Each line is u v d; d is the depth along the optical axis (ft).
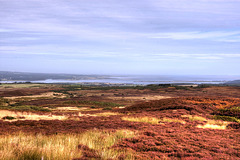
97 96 328.70
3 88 478.18
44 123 59.82
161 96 310.86
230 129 48.11
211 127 51.60
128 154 24.64
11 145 22.63
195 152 27.27
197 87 414.41
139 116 73.36
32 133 40.55
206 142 33.19
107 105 217.56
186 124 54.13
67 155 20.58
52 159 19.36
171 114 74.38
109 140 32.60
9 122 60.59
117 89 454.40
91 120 67.05
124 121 59.72
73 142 27.91
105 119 69.31
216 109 84.89
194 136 37.22
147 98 289.94
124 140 33.22
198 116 70.85
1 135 35.29
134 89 441.68
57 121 64.34
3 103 228.43
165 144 31.68
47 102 242.17
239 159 24.67
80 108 186.29
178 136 36.94
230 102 100.73
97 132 38.68
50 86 592.60
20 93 365.61
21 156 19.25
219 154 26.73
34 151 20.47
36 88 494.59
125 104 232.94
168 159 24.00
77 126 52.19
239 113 71.10
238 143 33.37
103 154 22.82
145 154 25.86
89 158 21.22
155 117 69.62
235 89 355.56
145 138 34.78
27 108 156.25
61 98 304.30
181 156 25.82
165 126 50.01
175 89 402.31
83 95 355.15
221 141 34.09
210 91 343.67
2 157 18.10
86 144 28.94
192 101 105.50
